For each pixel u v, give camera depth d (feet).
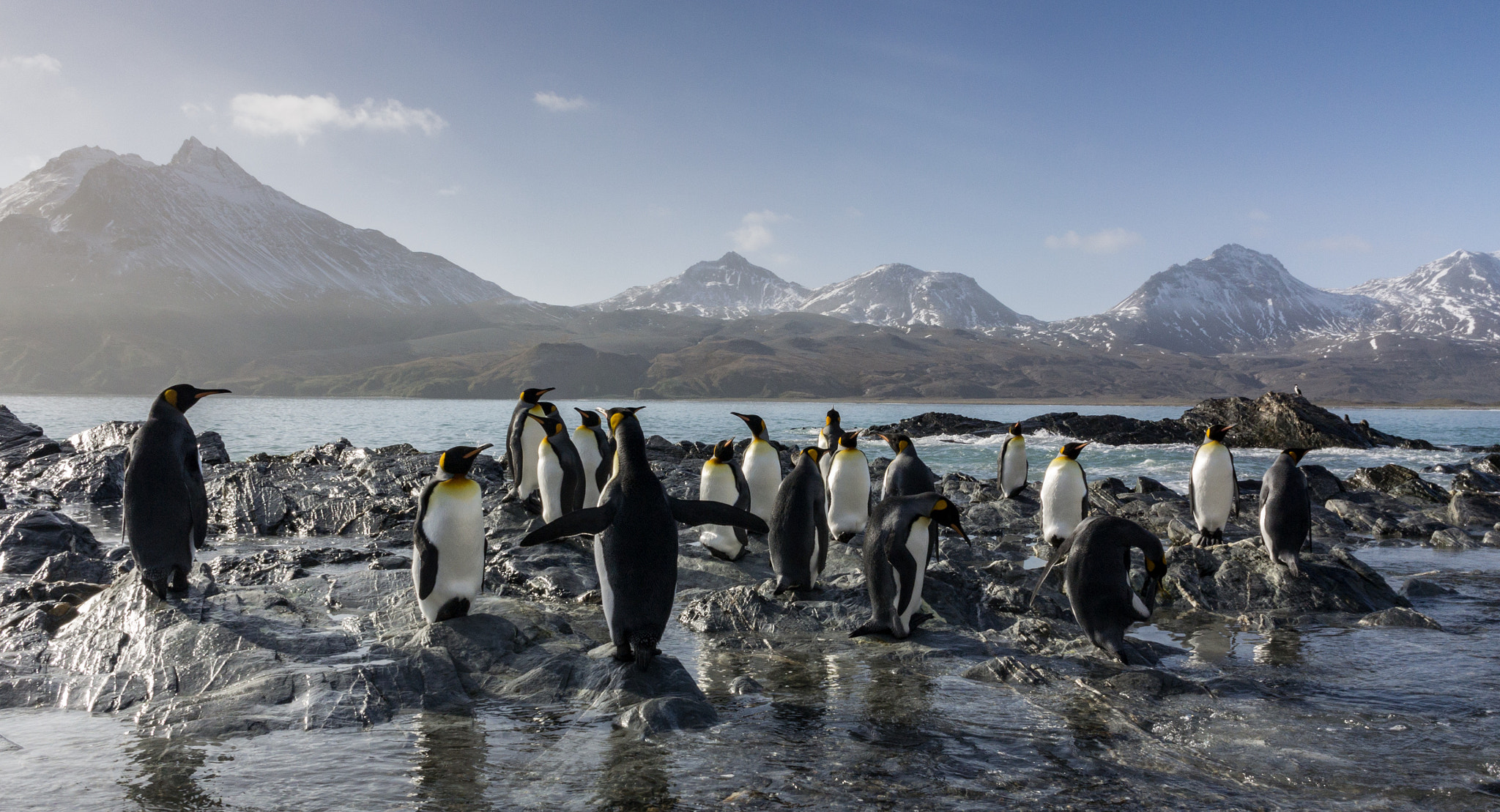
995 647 24.64
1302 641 25.75
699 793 14.44
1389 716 18.76
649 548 19.25
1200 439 149.28
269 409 320.91
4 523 34.88
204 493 23.77
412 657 20.48
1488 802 14.39
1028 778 15.29
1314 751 16.70
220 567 32.81
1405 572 37.70
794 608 27.30
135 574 24.23
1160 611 30.04
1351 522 51.93
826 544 28.73
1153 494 60.70
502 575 32.22
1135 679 20.89
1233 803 14.30
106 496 59.36
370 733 17.21
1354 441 137.18
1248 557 32.71
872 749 16.62
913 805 14.06
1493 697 20.24
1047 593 30.83
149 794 14.11
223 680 19.35
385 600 26.68
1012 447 56.18
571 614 27.96
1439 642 25.63
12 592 26.96
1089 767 15.80
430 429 165.68
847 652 24.04
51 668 20.54
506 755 16.12
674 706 18.16
